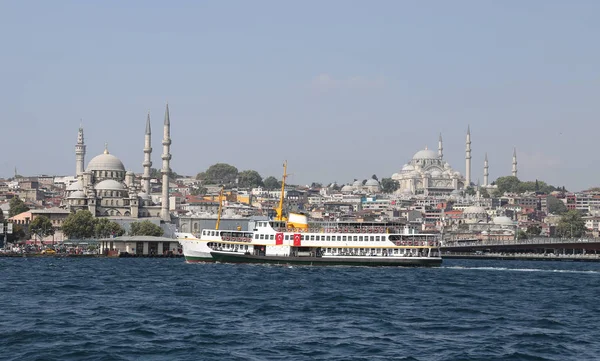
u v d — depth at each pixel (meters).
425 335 99.62
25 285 161.00
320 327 104.56
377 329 103.69
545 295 155.88
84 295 141.38
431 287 168.12
